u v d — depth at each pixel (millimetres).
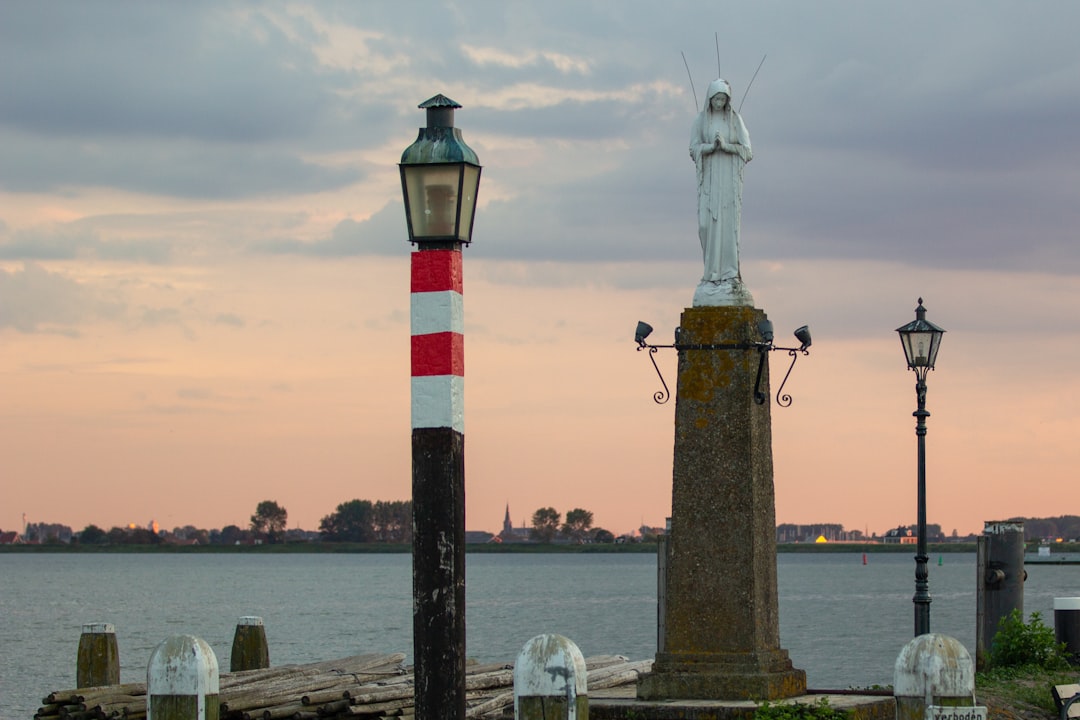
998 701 24703
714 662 20828
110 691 24766
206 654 14586
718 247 21734
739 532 21125
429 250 15391
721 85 21719
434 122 15609
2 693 43406
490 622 81062
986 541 29500
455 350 15328
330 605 100500
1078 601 29266
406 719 22719
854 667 49312
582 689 13422
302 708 23031
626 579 172250
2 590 129625
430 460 15242
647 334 21703
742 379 21344
